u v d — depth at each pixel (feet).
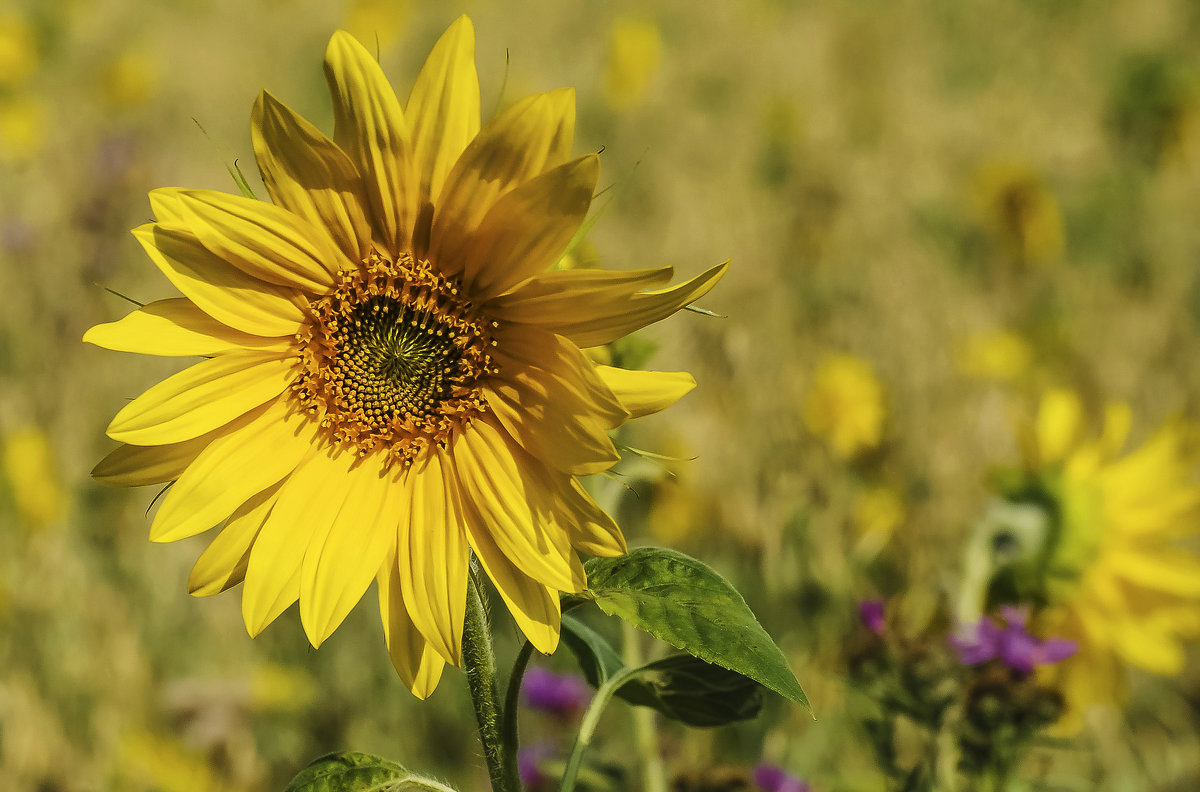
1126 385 22.17
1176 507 11.96
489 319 7.72
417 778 7.23
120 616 16.24
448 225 7.58
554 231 7.25
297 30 47.09
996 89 38.96
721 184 28.71
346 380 7.85
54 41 46.50
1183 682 16.40
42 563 16.78
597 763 11.17
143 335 7.35
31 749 13.98
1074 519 11.93
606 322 7.25
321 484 7.73
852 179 28.35
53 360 21.04
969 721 10.03
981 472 18.10
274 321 7.77
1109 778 13.51
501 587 7.34
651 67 37.76
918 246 26.25
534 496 7.43
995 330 24.14
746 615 6.79
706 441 16.78
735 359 16.93
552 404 7.30
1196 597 11.86
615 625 13.48
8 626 15.83
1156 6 46.65
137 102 37.14
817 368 19.48
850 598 14.83
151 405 7.34
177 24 48.11
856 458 18.39
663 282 6.98
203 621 16.97
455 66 7.33
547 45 45.01
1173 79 36.78
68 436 19.74
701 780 11.70
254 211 7.47
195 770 14.16
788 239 25.27
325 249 7.72
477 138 7.17
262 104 7.32
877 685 10.36
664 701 8.63
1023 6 47.60
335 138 7.45
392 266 7.75
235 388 7.69
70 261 23.03
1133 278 27.91
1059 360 23.21
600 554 7.13
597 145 34.35
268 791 14.71
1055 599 11.87
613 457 7.00
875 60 40.63
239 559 7.59
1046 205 28.30
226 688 14.80
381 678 16.11
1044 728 10.03
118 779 13.94
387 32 44.93
